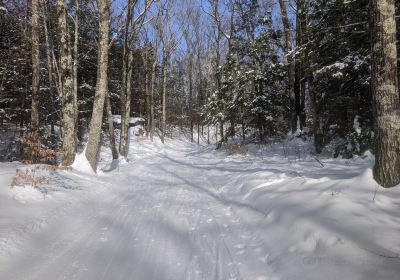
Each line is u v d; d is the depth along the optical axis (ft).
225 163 53.47
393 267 11.50
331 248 14.02
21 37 64.64
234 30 78.59
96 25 71.87
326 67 35.27
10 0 62.13
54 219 21.42
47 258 16.05
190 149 104.73
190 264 15.57
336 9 35.04
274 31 67.21
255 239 18.42
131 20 70.90
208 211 24.72
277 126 71.87
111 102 97.81
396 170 18.51
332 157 40.50
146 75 110.73
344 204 17.42
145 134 112.06
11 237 17.35
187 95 159.63
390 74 18.54
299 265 13.96
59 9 38.45
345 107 39.34
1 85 65.46
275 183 27.14
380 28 18.63
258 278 14.07
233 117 71.31
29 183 26.18
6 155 63.16
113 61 90.84
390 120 18.51
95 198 28.81
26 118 75.51
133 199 29.30
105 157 76.33
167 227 20.93
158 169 51.26
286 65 63.57
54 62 60.44
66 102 38.93
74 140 39.68
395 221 14.96
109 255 16.52
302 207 18.71
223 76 69.92
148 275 14.49
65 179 32.07
